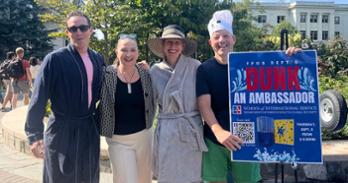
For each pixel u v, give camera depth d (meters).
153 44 3.94
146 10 15.05
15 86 12.71
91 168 3.66
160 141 3.71
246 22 19.31
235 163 3.84
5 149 7.63
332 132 7.14
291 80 3.57
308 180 5.66
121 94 3.81
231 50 3.78
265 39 27.23
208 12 16.58
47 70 3.42
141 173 4.09
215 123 3.62
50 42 34.59
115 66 3.91
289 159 3.60
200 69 3.74
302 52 3.55
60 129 3.49
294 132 3.58
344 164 5.67
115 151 3.92
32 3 34.25
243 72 3.65
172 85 3.71
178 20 15.81
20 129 7.66
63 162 3.49
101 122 3.84
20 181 5.79
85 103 3.55
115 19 13.17
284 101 3.59
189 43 3.86
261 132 3.63
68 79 3.46
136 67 3.90
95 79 3.63
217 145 3.81
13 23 33.81
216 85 3.70
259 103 3.63
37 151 3.46
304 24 90.44
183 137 3.68
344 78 15.59
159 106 3.79
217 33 3.71
